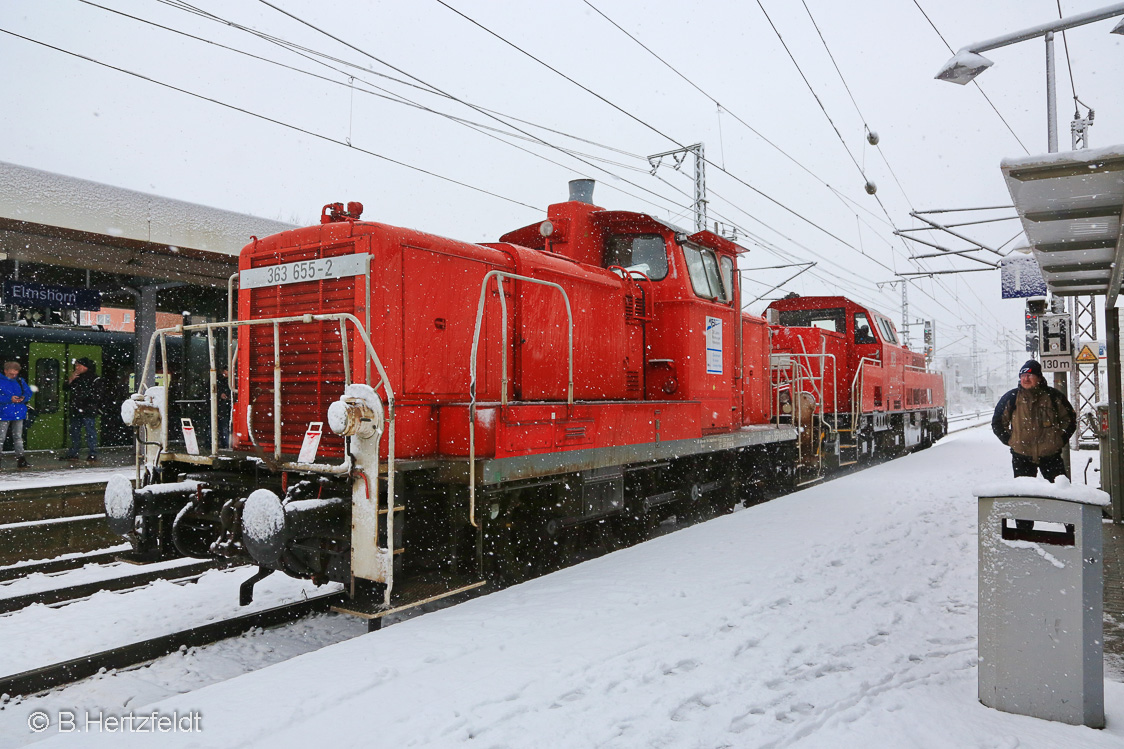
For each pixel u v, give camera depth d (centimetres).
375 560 421
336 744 279
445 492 488
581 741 280
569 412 550
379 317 483
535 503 567
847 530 696
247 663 451
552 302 628
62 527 750
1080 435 1652
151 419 551
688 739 285
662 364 758
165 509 512
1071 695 296
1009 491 312
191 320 1441
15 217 936
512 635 399
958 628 422
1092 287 752
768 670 354
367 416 419
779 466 1054
